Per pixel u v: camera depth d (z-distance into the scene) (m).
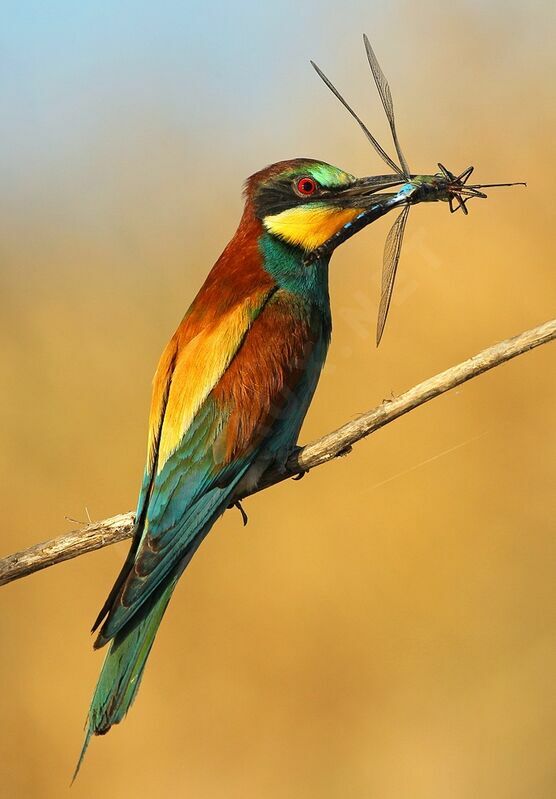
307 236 10.41
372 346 14.68
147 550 9.01
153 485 9.35
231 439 9.64
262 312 10.03
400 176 10.45
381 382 14.55
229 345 9.83
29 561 8.87
